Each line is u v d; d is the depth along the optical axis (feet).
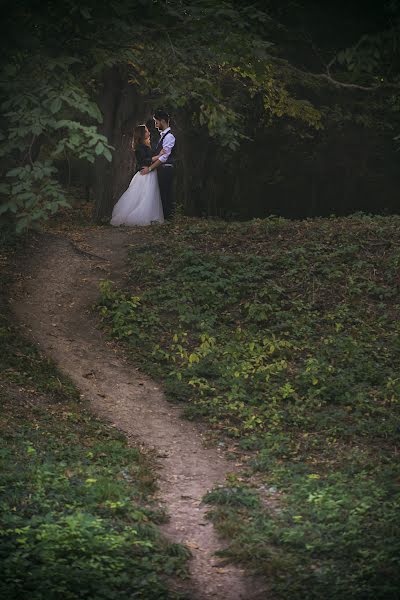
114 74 74.79
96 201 77.41
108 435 36.52
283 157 105.60
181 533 28.04
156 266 55.93
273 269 55.93
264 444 36.29
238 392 41.57
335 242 59.57
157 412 40.11
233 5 51.70
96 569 23.43
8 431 34.27
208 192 101.19
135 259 57.21
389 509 28.55
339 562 25.30
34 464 31.07
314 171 107.55
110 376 43.52
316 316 50.37
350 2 58.70
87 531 25.34
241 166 103.65
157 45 47.09
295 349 46.47
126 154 76.18
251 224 64.34
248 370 43.57
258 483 32.45
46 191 40.32
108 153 40.19
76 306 50.96
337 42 62.85
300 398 41.01
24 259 55.83
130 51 46.96
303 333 48.24
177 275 54.60
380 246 58.85
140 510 28.53
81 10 41.70
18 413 36.50
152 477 32.07
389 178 108.88
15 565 22.80
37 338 46.19
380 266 56.13
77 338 47.34
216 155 99.19
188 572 25.13
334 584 23.70
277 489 31.58
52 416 37.14
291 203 109.19
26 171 40.19
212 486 32.27
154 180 67.92
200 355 45.03
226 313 50.88
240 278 53.93
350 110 99.09
